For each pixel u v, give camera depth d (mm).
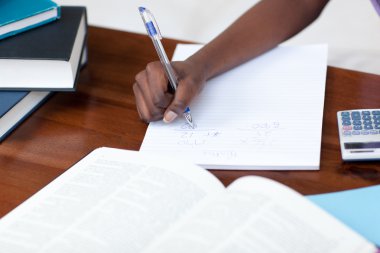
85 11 994
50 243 615
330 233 566
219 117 841
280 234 567
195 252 560
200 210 616
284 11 996
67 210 659
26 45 862
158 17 2105
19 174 759
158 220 625
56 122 859
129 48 1040
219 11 2096
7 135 830
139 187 678
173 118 820
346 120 789
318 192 702
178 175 689
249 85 908
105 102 900
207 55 921
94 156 752
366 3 2039
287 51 983
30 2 935
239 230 575
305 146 766
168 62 825
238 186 634
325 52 967
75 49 895
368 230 619
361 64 1810
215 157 761
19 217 659
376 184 707
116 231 619
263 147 771
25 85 858
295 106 848
